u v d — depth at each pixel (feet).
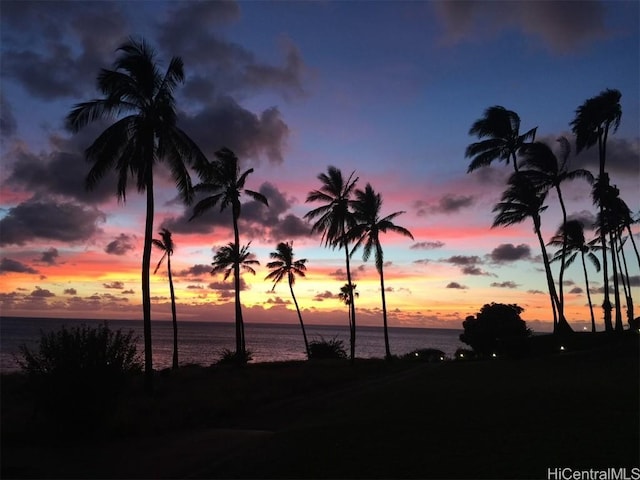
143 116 69.82
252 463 28.84
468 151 127.44
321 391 68.59
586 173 121.60
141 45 69.46
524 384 54.95
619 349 81.87
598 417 32.68
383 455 27.37
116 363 41.73
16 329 489.26
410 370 95.40
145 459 32.30
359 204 132.46
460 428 32.73
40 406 39.29
